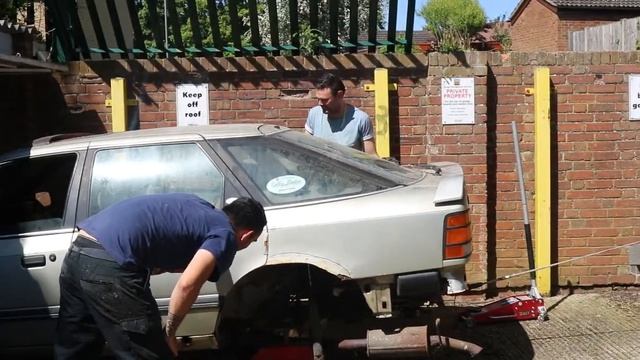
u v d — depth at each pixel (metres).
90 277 3.70
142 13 8.91
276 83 6.96
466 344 4.76
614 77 7.07
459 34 19.97
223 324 4.84
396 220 4.51
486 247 6.96
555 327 6.14
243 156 4.76
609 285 7.19
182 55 7.17
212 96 6.96
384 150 6.86
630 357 5.44
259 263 4.52
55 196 4.79
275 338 4.92
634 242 7.15
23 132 6.98
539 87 6.89
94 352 3.98
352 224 4.51
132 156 4.81
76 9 6.94
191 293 3.59
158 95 6.95
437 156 6.95
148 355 3.72
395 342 4.66
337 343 4.79
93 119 6.98
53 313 4.62
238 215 3.81
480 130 6.93
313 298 4.74
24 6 8.62
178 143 4.81
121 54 7.14
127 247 3.71
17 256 4.62
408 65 6.94
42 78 6.96
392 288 4.59
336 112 6.12
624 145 7.11
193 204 3.84
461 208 4.58
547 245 6.95
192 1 6.88
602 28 11.39
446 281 4.60
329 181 4.71
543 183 6.91
